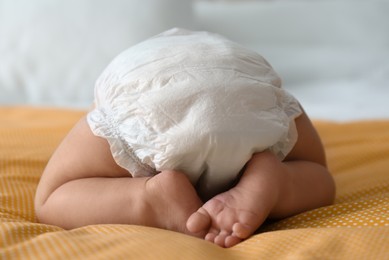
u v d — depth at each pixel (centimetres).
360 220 81
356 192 104
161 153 84
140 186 84
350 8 264
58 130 158
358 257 66
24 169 121
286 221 87
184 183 82
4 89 224
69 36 224
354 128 162
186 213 81
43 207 93
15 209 98
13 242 73
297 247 70
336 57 252
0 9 228
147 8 227
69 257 66
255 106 86
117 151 89
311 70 250
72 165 92
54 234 74
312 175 92
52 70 223
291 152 99
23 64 224
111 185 87
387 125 163
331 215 86
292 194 86
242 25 269
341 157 131
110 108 91
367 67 248
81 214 88
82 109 203
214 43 95
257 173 82
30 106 209
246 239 77
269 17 268
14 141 144
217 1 288
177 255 65
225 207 79
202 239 76
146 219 83
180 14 233
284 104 94
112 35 223
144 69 90
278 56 257
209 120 82
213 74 87
